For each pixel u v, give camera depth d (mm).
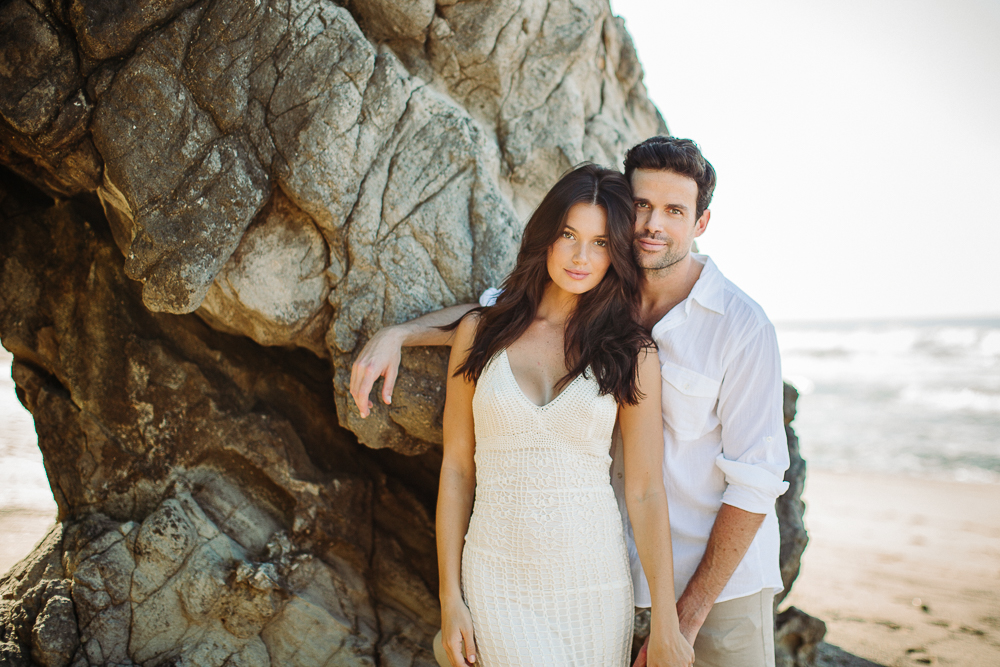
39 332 3498
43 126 2729
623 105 4520
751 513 2486
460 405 2678
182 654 3006
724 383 2641
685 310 2682
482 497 2512
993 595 6055
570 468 2449
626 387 2441
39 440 3531
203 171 2779
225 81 2787
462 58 3484
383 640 3285
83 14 2631
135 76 2701
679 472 2707
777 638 3910
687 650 2391
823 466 14961
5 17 2645
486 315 2672
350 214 3092
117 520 3352
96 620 3002
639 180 2633
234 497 3377
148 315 3467
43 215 3580
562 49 3732
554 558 2387
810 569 6977
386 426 3160
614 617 2424
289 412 3637
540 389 2566
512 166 3646
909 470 14172
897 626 5234
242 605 3084
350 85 2945
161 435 3383
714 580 2541
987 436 17531
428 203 3227
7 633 2990
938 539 8312
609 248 2486
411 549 3699
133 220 2873
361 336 3137
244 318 3271
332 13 2928
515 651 2355
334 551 3453
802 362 38188
